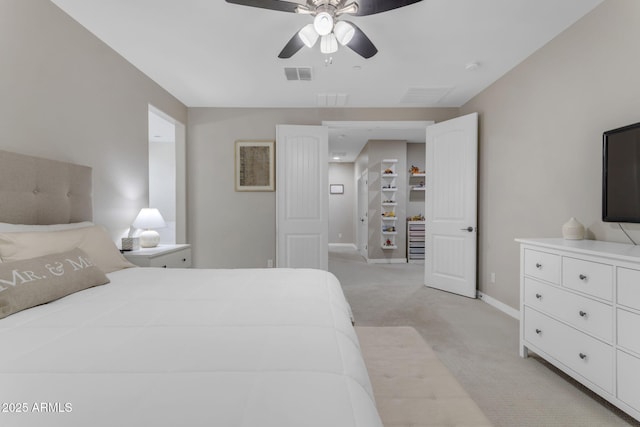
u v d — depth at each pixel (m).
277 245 4.07
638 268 1.38
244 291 1.48
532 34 2.45
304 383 0.69
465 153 3.67
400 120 4.18
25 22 1.92
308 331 0.99
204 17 2.26
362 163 7.40
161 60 2.89
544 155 2.61
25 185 1.83
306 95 3.75
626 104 1.92
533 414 1.59
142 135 3.13
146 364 0.76
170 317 1.11
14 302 1.15
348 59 2.86
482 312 3.15
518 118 2.94
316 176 4.10
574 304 1.73
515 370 2.02
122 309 1.20
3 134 1.80
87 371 0.72
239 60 2.89
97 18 2.27
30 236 1.57
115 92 2.73
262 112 4.17
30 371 0.72
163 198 6.15
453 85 3.44
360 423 0.58
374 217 6.38
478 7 2.12
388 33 2.43
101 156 2.57
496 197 3.29
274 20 2.29
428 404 1.16
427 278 4.19
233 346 0.87
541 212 2.64
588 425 1.51
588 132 2.18
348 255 7.39
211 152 4.16
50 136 2.09
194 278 1.78
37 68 2.00
